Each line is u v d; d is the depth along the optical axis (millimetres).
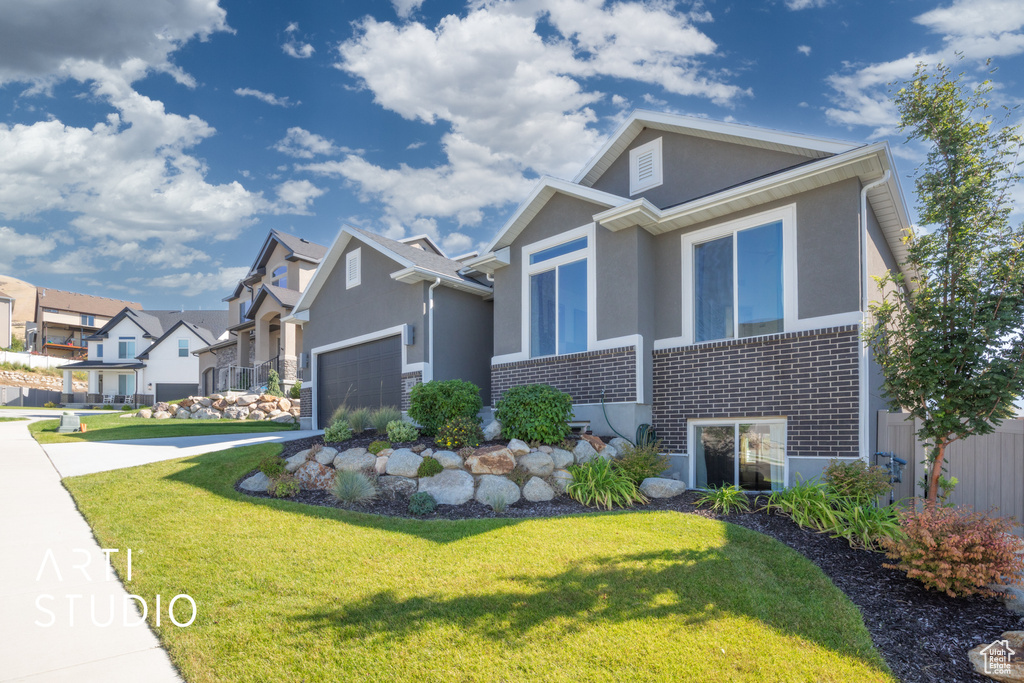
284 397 24109
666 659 3816
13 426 17312
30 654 3879
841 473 7242
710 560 5516
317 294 17641
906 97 7297
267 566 5355
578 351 10922
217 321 54156
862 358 7887
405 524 6773
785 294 8766
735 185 10164
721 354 9336
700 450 9641
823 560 5770
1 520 6793
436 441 9414
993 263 6324
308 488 8484
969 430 6230
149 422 19484
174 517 6875
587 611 4465
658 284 10375
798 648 4070
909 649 4211
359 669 3654
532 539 6160
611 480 8055
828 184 8477
